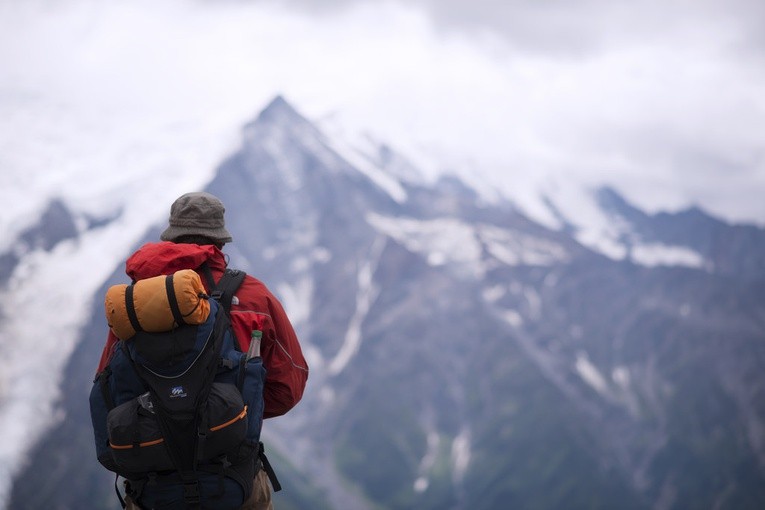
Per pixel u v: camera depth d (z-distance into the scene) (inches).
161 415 195.0
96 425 203.0
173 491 198.1
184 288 196.4
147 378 197.0
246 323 206.2
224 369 200.2
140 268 205.5
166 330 196.7
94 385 204.8
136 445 195.0
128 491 203.0
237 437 196.5
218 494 197.6
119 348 202.2
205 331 199.2
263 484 210.4
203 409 195.0
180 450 195.3
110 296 197.9
